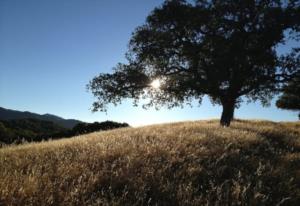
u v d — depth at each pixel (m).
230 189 6.07
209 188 6.19
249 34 22.44
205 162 7.61
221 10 22.42
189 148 8.52
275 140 13.31
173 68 23.75
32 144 10.60
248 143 10.60
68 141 10.51
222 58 21.77
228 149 9.44
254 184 6.69
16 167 6.79
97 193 5.46
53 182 5.73
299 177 7.38
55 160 7.27
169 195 5.59
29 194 5.08
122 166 6.82
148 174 6.32
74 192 5.18
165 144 8.62
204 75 23.64
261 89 23.88
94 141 9.87
